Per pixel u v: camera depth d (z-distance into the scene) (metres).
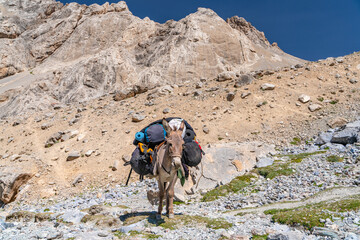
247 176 13.55
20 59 98.56
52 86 67.62
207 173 14.66
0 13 108.31
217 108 22.28
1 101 63.03
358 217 6.67
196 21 97.69
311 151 15.78
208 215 8.65
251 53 101.00
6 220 9.00
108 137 21.30
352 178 10.81
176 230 6.98
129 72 78.31
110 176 17.52
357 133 15.27
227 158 15.36
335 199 8.70
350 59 26.36
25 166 18.45
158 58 85.50
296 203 9.44
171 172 7.23
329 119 18.86
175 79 79.31
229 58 94.12
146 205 12.58
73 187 17.23
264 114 20.80
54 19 115.31
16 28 107.38
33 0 122.38
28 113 31.12
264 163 14.86
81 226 7.52
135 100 26.86
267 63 99.81
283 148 17.19
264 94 22.80
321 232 6.00
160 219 7.60
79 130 23.08
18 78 91.12
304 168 13.03
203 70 83.31
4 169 17.66
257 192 11.85
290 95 22.34
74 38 104.56
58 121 25.70
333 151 14.43
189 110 22.75
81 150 20.38
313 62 27.38
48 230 7.24
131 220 7.64
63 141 22.14
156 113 23.08
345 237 5.64
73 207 13.75
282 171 13.12
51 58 102.94
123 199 14.21
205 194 12.92
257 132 19.28
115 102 27.67
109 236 6.61
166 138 7.00
